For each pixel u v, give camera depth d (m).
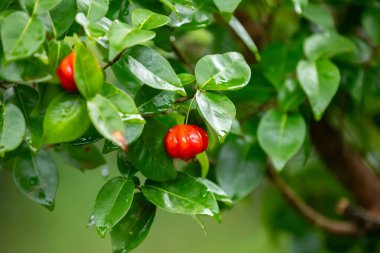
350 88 0.87
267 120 0.81
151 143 0.69
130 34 0.64
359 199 0.98
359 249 1.11
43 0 0.63
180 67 0.82
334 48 0.82
